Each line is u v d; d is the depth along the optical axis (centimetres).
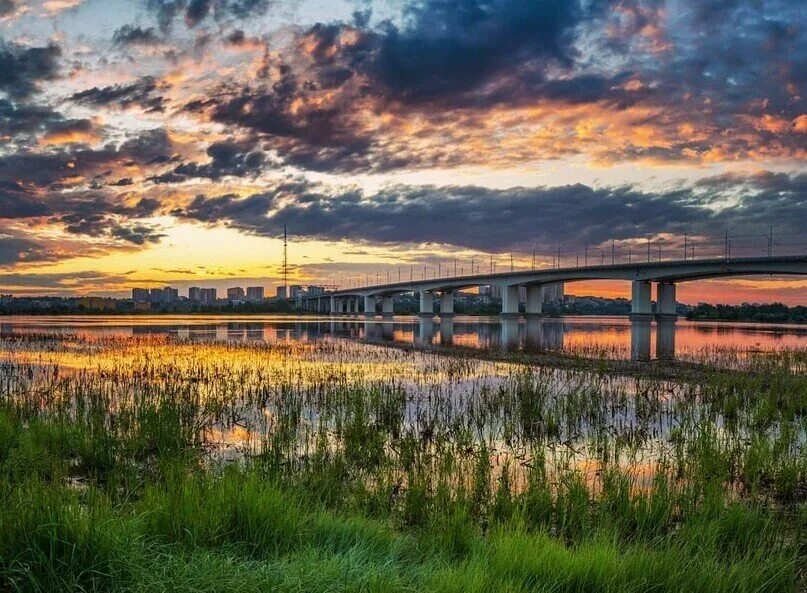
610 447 1480
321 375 2875
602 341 6091
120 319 14888
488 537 792
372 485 1100
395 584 555
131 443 1328
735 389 2366
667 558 672
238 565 584
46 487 760
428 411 1950
